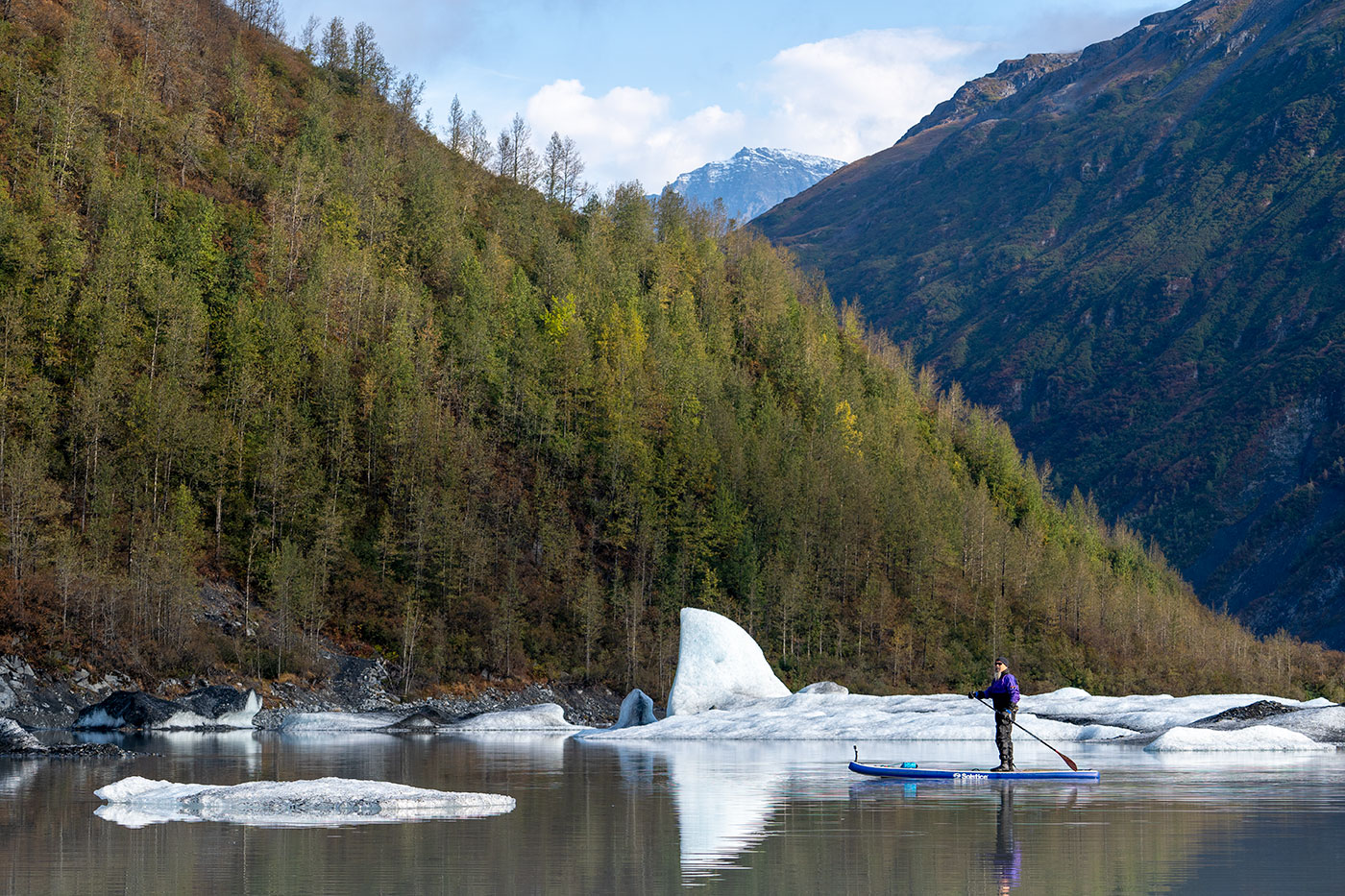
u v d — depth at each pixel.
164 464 86.75
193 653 69.88
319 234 126.00
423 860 13.62
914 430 169.75
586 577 100.06
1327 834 15.62
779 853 14.16
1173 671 135.38
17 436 81.12
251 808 18.56
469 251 139.00
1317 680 162.38
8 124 111.88
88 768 28.53
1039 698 52.56
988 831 16.02
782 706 47.94
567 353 121.50
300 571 81.75
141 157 121.38
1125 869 12.89
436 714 60.16
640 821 17.28
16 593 65.50
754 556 111.50
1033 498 182.75
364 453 101.31
